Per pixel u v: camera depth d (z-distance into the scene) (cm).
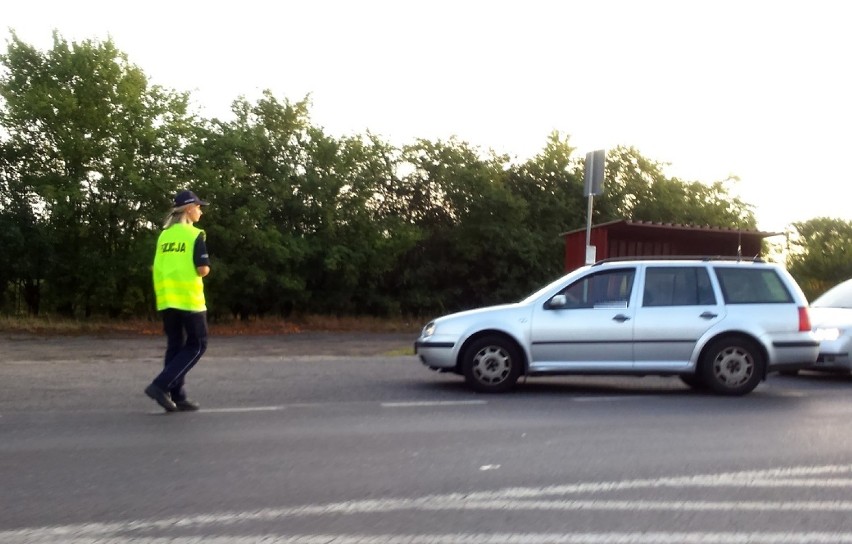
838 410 997
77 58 2464
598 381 1272
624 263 1152
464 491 623
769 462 719
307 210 2622
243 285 2533
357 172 2747
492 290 2978
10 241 2358
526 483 647
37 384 1155
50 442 779
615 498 607
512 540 514
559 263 2992
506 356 1119
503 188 2961
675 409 998
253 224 2486
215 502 592
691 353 1123
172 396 952
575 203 3123
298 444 777
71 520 550
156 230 2434
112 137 2470
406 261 2933
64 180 2416
